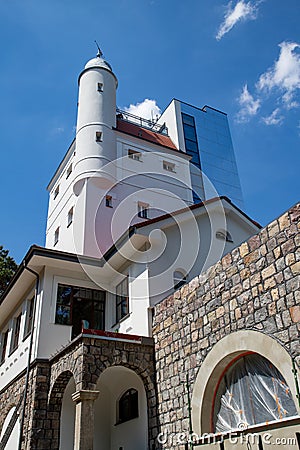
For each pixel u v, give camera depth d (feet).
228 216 43.14
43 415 31.14
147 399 28.63
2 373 43.21
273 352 19.47
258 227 44.16
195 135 97.25
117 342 28.81
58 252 37.40
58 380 31.17
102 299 39.93
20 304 43.45
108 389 35.27
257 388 21.35
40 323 35.42
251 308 21.47
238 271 22.93
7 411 38.06
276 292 20.13
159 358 28.81
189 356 25.68
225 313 23.27
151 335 31.60
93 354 27.63
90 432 24.81
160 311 30.07
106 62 65.92
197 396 24.04
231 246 41.52
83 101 60.59
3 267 68.13
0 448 36.63
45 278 37.58
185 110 98.27
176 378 26.45
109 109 60.54
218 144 101.81
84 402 25.67
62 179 62.49
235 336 22.08
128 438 30.76
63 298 37.78
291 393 18.16
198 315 25.63
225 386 23.32
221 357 22.80
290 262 19.67
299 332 18.43
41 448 29.68
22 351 38.17
